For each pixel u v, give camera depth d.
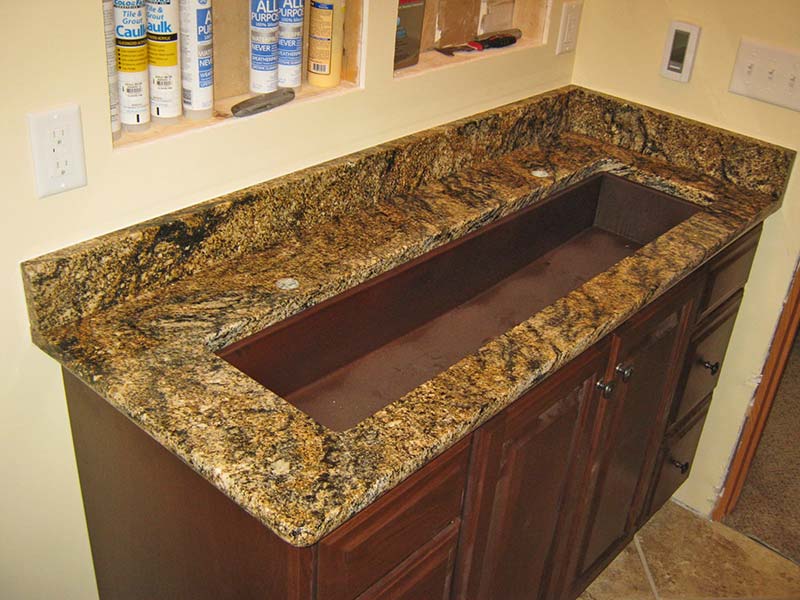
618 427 1.83
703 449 2.44
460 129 1.89
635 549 2.38
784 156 1.94
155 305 1.41
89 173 1.30
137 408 1.20
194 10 1.36
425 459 1.18
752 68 1.93
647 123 2.11
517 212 1.90
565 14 2.06
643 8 2.04
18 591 1.57
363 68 1.65
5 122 1.18
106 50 1.27
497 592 1.70
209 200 1.48
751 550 2.40
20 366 1.36
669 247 1.73
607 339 1.63
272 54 1.53
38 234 1.28
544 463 1.62
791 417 2.91
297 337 1.51
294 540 1.04
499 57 1.94
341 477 1.12
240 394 1.24
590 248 2.12
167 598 1.46
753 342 2.23
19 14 1.13
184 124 1.43
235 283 1.48
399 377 1.67
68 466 1.52
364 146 1.73
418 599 1.44
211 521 1.25
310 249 1.59
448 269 1.79
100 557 1.62
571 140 2.18
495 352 1.40
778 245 2.08
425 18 1.84
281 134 1.55
